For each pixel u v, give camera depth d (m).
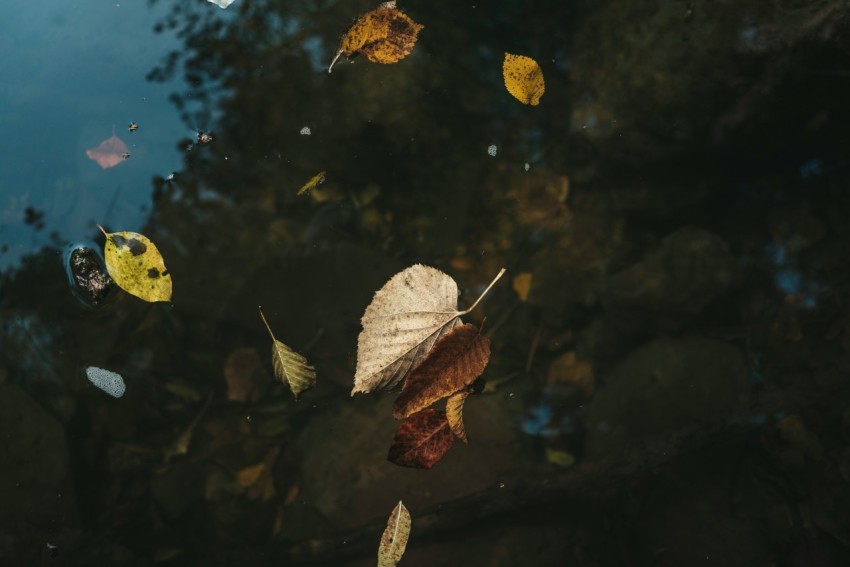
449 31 3.08
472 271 2.66
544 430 2.35
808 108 2.45
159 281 2.02
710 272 2.51
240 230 2.65
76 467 2.31
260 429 2.45
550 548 2.16
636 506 2.19
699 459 2.23
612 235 2.71
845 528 2.00
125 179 2.66
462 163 2.85
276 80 2.91
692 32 2.51
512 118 2.92
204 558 2.21
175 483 2.35
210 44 3.02
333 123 2.85
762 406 2.25
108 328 2.47
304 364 1.94
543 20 3.08
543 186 2.80
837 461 2.11
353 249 2.64
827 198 2.57
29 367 2.40
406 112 2.89
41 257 2.49
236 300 2.57
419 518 2.18
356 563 2.18
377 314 1.75
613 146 2.71
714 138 2.55
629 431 2.31
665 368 2.38
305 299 2.56
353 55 2.61
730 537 2.08
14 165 2.65
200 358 2.53
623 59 2.71
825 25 2.26
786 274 2.51
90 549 2.19
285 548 2.20
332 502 2.25
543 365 2.50
